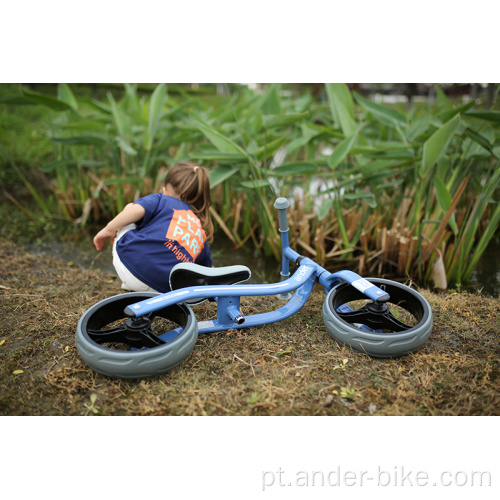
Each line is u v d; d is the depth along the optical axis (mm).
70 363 1719
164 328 1970
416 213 2820
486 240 2609
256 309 2195
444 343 1882
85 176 4285
